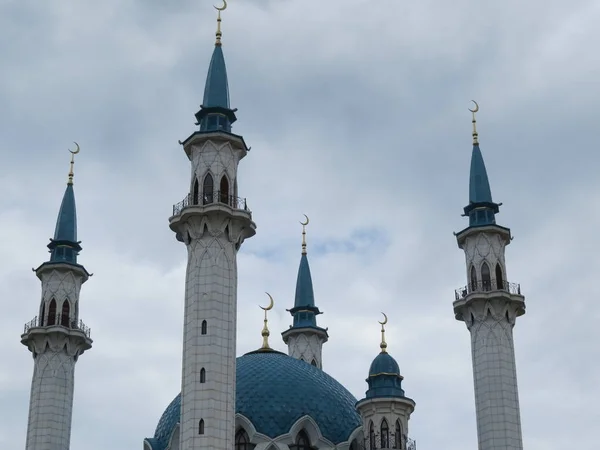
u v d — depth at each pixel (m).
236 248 97.00
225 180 98.38
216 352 90.38
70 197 121.38
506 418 102.31
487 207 113.75
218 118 101.50
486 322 106.94
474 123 120.75
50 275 114.31
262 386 106.06
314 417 104.88
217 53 106.31
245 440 101.62
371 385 107.19
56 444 106.69
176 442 103.06
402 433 104.12
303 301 136.38
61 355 110.62
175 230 98.25
